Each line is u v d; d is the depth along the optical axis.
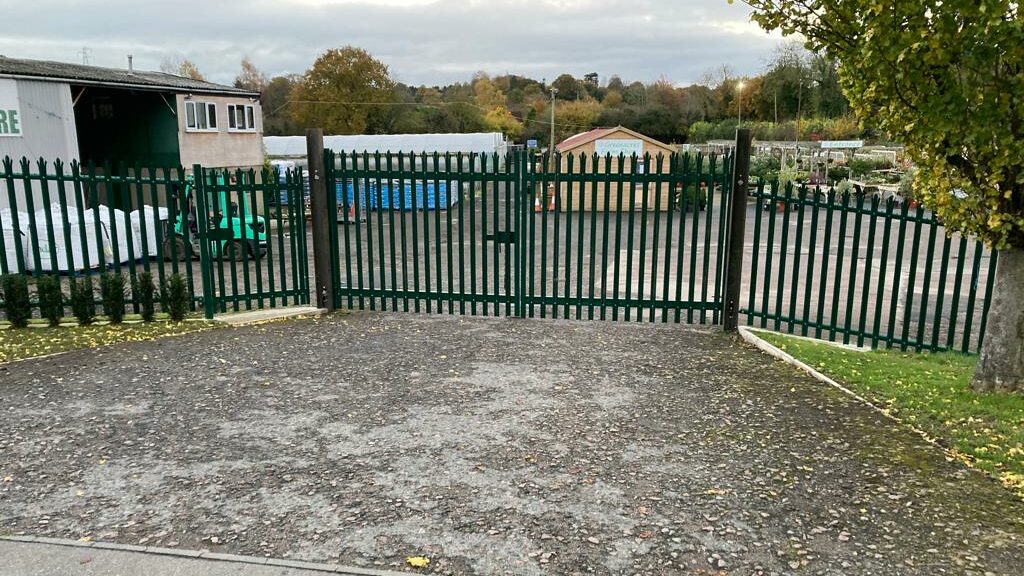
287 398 5.88
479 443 4.95
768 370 6.67
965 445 4.70
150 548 3.59
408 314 9.26
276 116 72.62
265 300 11.01
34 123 18.09
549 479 4.38
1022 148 4.80
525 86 93.62
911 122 5.16
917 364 6.82
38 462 4.61
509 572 3.41
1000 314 5.66
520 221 8.77
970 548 3.54
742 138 7.81
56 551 3.56
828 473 4.39
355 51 67.19
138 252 15.15
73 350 7.32
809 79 57.34
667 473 4.45
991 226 5.12
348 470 4.52
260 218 16.94
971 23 4.62
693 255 8.42
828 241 7.78
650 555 3.55
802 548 3.58
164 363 6.86
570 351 7.38
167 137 25.48
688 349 7.48
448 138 38.78
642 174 8.26
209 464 4.60
